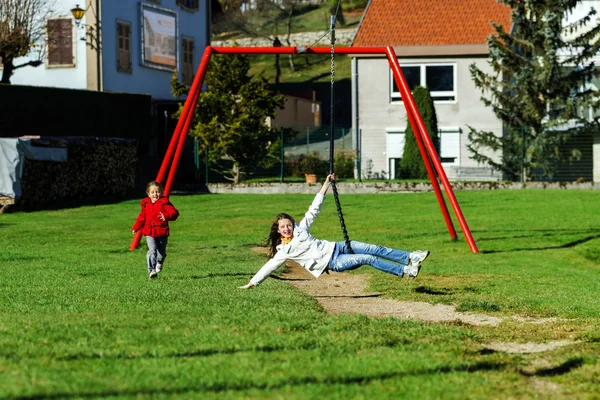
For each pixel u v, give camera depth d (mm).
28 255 22000
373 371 8266
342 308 13633
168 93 58562
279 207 38469
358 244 13938
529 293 15484
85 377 7699
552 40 49250
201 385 7570
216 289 14766
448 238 27406
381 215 34875
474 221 32469
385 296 15070
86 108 47062
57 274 17500
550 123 49094
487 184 45875
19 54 48688
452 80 55281
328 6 118375
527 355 9742
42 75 53031
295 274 18922
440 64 55188
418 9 58312
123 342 9398
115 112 48844
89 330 10070
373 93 55375
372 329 10688
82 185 42312
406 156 50312
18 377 7602
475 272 19172
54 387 7277
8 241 26141
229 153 49469
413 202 39625
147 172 50281
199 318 11281
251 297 13641
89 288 14859
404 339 10125
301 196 43781
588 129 50438
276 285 15797
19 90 43438
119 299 13273
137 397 7086
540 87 49125
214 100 48656
